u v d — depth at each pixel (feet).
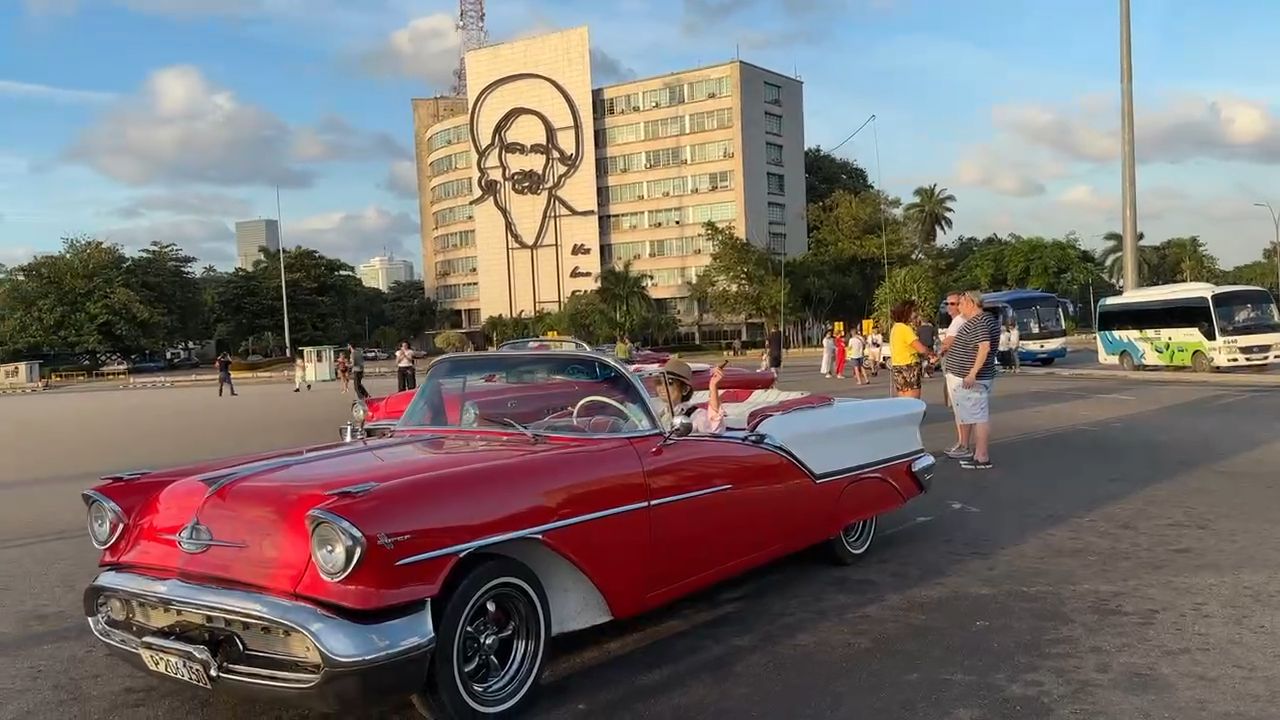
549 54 278.87
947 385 31.81
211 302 266.36
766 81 267.80
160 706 12.95
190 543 11.15
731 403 20.97
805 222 280.92
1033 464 31.65
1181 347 80.89
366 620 10.12
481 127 290.35
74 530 26.13
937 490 27.45
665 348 242.78
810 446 17.17
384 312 372.99
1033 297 101.76
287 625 10.00
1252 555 19.27
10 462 42.93
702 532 14.55
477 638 11.48
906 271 202.18
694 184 264.72
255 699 10.57
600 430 14.25
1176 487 26.86
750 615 16.35
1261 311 78.48
